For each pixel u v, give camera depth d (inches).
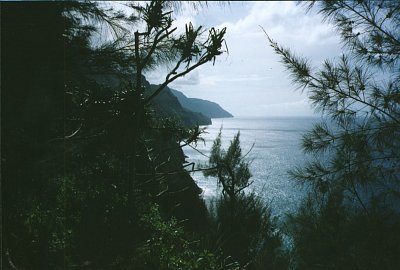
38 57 127.0
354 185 120.3
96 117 175.6
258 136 5920.3
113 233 168.4
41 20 126.9
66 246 139.3
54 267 125.7
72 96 171.6
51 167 127.5
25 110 121.5
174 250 177.5
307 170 127.8
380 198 114.6
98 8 131.2
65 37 141.0
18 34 120.6
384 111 119.6
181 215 313.9
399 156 117.3
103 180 195.2
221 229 213.5
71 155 176.9
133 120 178.1
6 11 115.6
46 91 127.7
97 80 182.4
